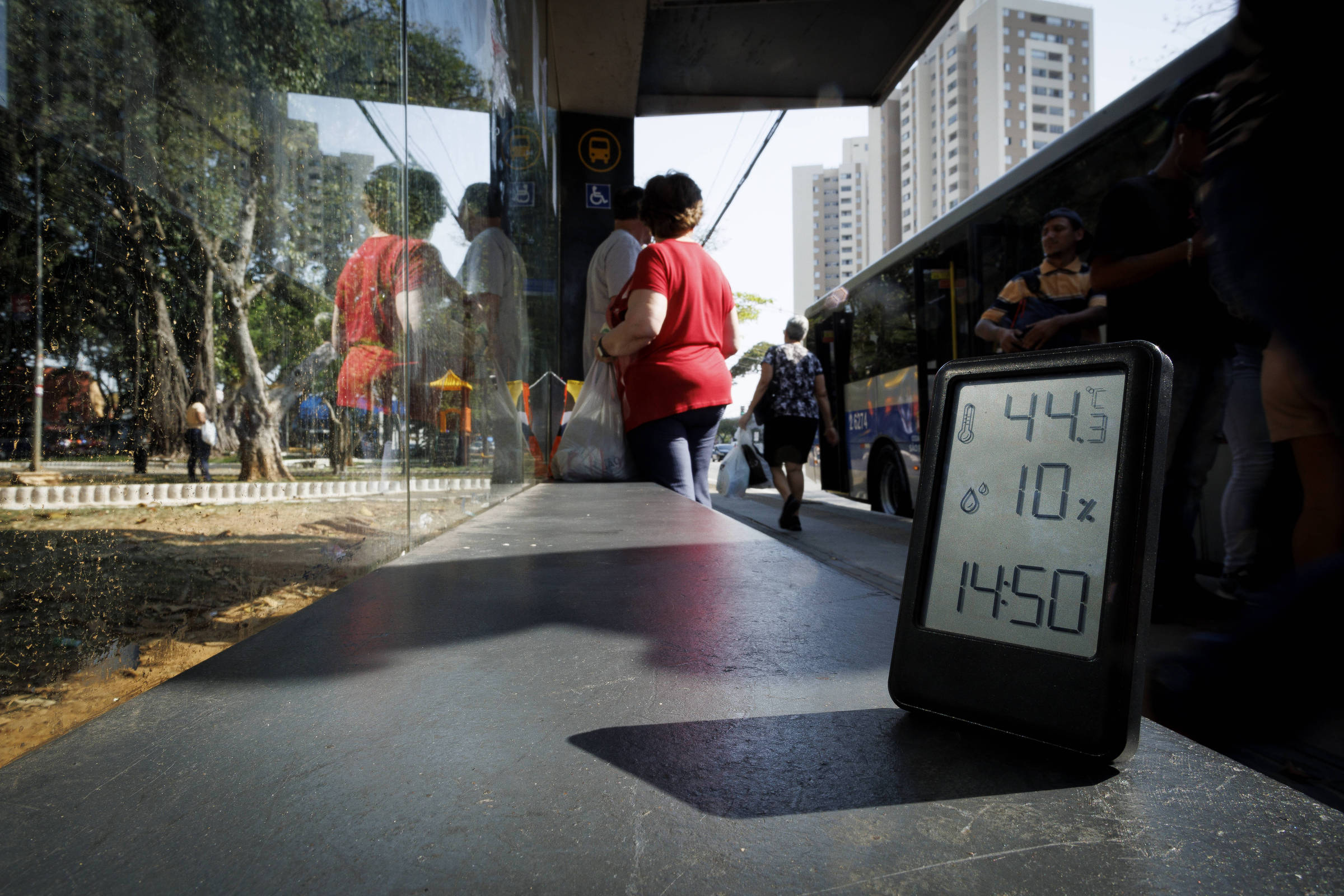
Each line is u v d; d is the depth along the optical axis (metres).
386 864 0.41
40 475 0.54
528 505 2.58
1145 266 3.49
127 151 0.61
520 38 3.52
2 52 0.48
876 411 8.84
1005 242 5.85
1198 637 2.18
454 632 0.92
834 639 0.89
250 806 0.48
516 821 0.46
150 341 0.65
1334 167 2.03
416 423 1.62
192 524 0.74
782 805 0.48
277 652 0.82
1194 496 3.27
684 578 1.26
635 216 4.18
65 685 0.59
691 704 0.68
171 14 0.67
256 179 0.85
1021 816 0.47
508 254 2.97
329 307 1.09
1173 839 0.44
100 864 0.41
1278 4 2.06
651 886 0.39
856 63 7.18
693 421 3.31
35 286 0.52
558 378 5.91
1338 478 2.15
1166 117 3.94
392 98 1.42
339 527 1.18
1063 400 0.67
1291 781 1.84
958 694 0.62
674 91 7.67
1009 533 0.66
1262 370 2.48
